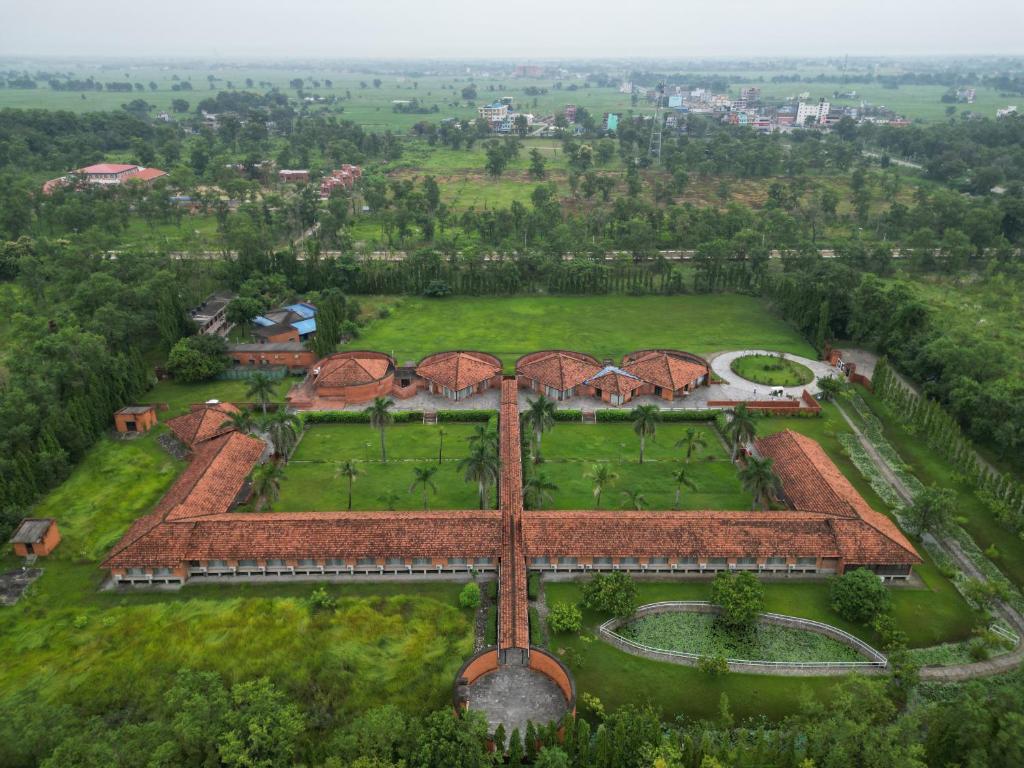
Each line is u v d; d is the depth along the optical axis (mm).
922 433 121188
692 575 88750
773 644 78750
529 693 71062
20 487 99188
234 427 116562
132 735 59531
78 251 173500
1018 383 118062
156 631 78938
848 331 158000
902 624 80812
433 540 86812
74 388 123125
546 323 175125
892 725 62281
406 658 75688
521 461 108062
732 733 66938
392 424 123875
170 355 139875
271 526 88062
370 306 185625
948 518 93125
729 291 196750
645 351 146875
